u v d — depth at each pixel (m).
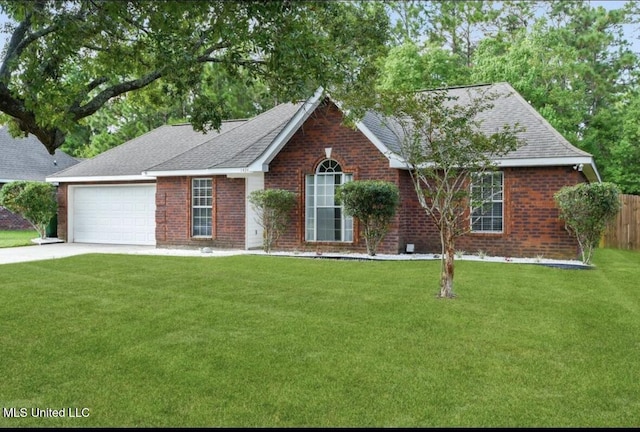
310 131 15.62
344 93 10.19
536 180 13.96
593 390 4.75
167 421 4.16
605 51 24.08
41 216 20.12
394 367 5.32
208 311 7.71
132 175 19.09
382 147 14.16
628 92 24.53
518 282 10.16
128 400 4.56
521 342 6.18
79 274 11.05
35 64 7.38
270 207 15.37
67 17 6.91
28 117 7.48
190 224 17.52
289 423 4.12
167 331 6.66
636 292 9.43
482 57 24.72
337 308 7.91
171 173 17.33
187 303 8.25
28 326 6.88
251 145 17.06
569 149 13.30
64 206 21.06
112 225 20.28
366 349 5.90
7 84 7.10
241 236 16.81
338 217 15.49
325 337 6.37
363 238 15.04
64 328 6.79
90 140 40.66
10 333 6.57
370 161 14.92
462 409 4.36
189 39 8.16
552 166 13.77
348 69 10.15
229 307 7.98
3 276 10.77
